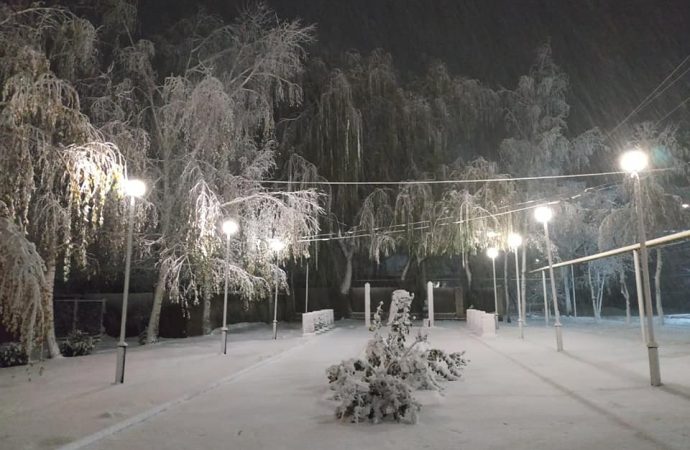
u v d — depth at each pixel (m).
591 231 30.81
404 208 28.56
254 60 22.58
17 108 12.57
